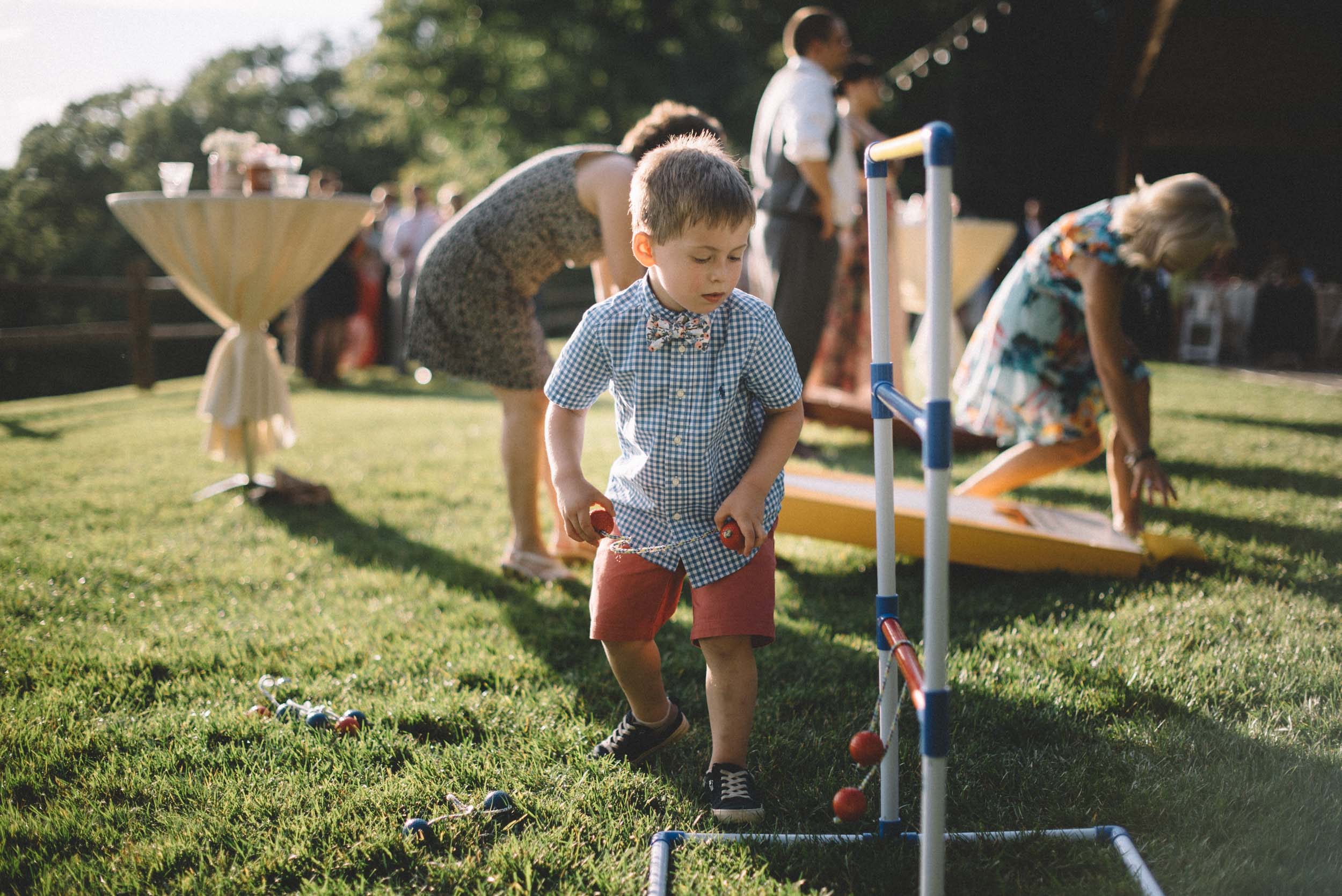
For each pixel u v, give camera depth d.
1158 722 2.27
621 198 3.10
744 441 1.99
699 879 1.72
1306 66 9.86
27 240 6.50
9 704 2.44
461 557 3.72
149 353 9.68
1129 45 10.26
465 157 28.94
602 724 2.34
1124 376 3.38
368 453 5.89
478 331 3.32
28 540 3.94
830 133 4.81
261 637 2.88
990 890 1.68
